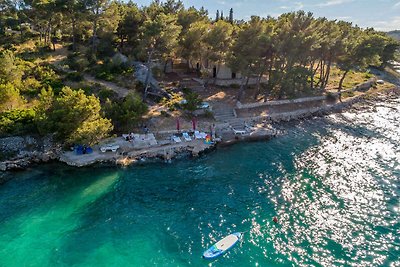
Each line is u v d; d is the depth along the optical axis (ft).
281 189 127.34
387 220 107.65
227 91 234.99
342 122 214.28
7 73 167.43
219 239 97.50
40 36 251.19
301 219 108.06
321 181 133.90
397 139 183.32
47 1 218.59
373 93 284.20
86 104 137.69
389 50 357.00
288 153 162.50
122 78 206.49
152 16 250.16
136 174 135.54
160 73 234.99
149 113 182.60
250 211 112.16
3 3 260.62
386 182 133.18
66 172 133.39
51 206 111.14
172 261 88.28
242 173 140.36
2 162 132.46
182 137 167.53
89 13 218.18
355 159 156.15
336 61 268.00
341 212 112.06
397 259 89.76
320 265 87.71
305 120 215.92
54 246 92.02
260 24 198.90
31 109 151.12
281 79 216.54
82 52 230.68
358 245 95.71
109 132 155.63
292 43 205.16
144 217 107.65
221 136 175.63
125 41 270.26
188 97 188.34
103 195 119.34
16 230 97.91
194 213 110.52
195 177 135.54
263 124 197.36
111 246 93.20
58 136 140.46
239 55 200.64
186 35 217.56
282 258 90.17
